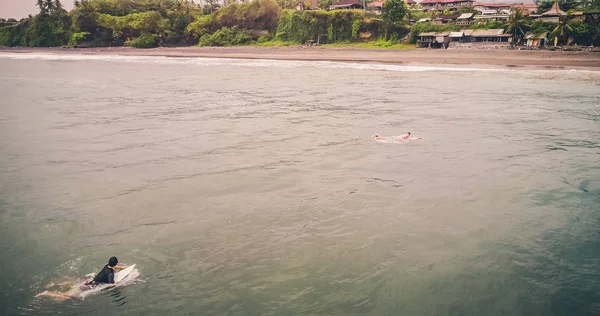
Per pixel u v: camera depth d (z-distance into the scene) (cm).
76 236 1309
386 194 1612
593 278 1076
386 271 1115
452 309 969
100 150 2220
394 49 8456
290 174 1834
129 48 11906
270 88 4472
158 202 1548
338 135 2491
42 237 1302
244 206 1512
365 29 9906
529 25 7794
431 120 2855
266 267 1138
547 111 3112
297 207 1502
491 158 2038
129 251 1222
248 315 950
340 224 1373
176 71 6450
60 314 966
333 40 10231
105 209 1493
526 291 1032
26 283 1080
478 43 7962
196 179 1778
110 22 12656
